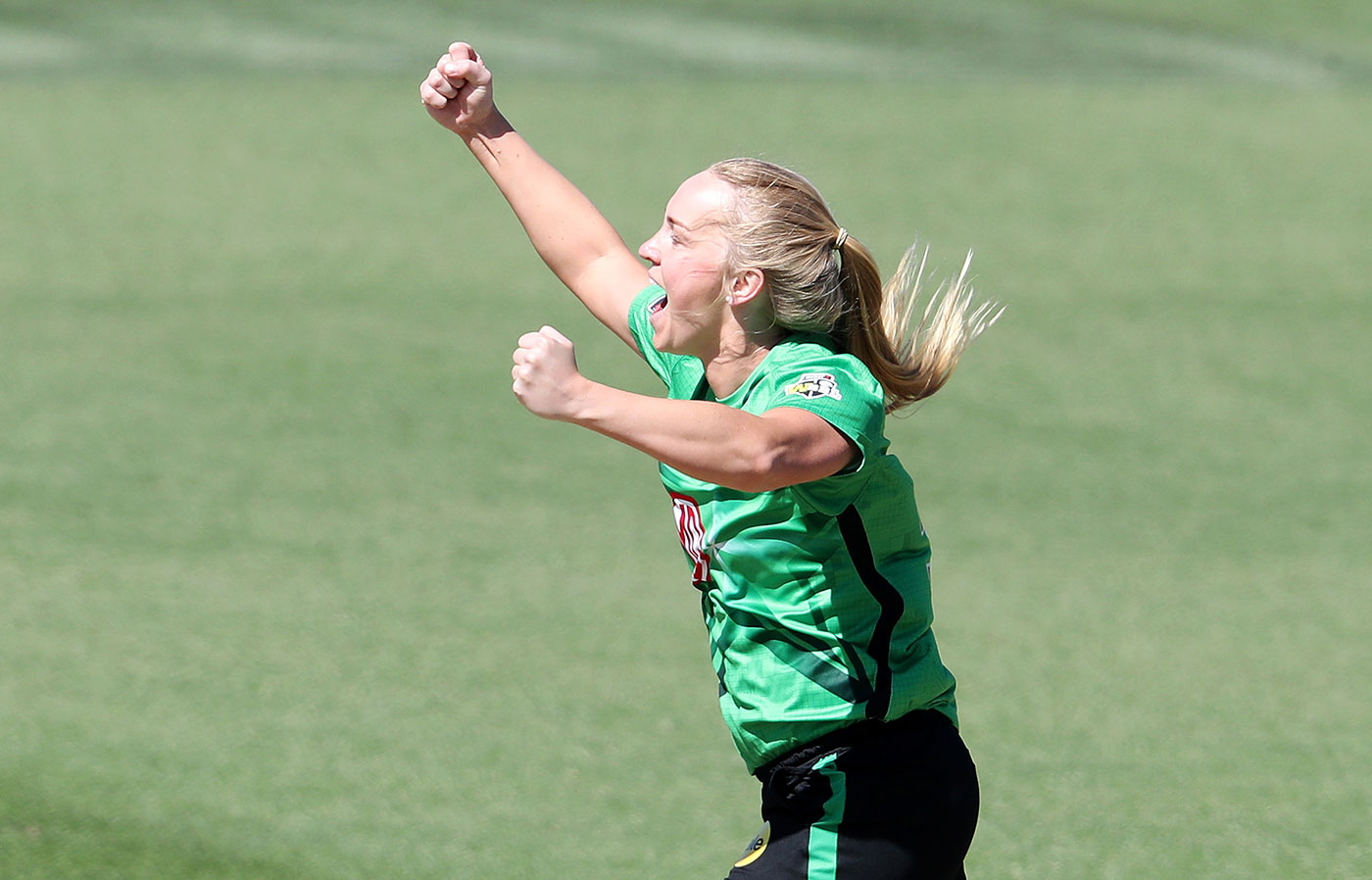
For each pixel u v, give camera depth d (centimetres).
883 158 5484
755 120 6047
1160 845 1541
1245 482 2684
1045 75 7306
